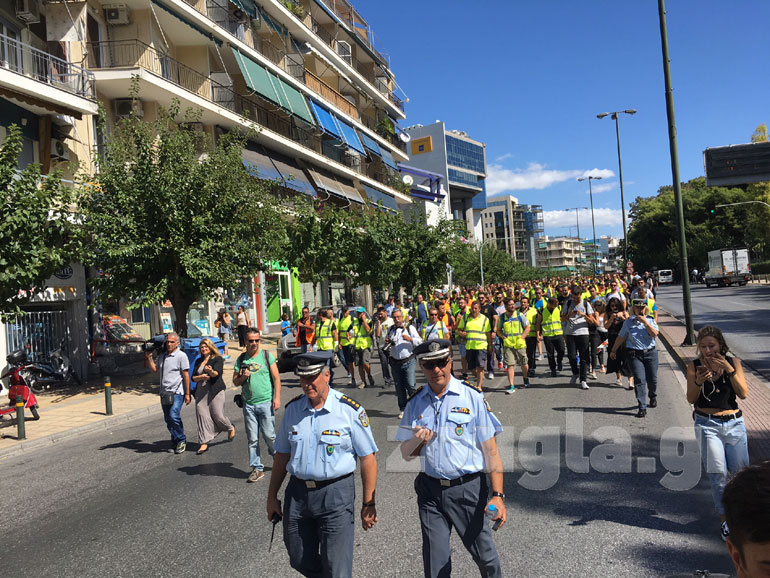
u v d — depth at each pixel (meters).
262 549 4.48
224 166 14.68
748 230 62.62
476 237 111.69
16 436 9.70
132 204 13.66
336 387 12.94
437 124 94.88
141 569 4.26
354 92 39.84
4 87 14.08
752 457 5.82
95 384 15.17
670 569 3.79
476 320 10.64
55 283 15.23
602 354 13.10
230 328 24.58
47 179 10.97
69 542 4.93
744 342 15.34
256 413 6.41
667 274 78.06
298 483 3.23
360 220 26.75
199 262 13.50
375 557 4.20
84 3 17.45
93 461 7.96
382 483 5.94
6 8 15.75
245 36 25.73
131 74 18.47
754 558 1.11
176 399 8.00
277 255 16.25
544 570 3.88
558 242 182.50
